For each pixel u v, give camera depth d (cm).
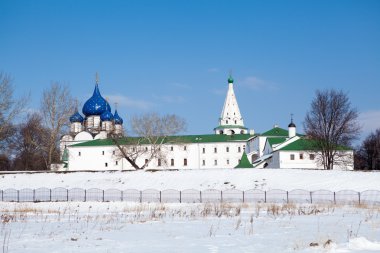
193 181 7200
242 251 1566
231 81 16812
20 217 3228
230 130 16412
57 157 10825
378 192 5978
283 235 1998
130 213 3622
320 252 1509
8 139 9638
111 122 14038
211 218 3027
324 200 5262
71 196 6219
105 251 1599
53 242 1847
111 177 7700
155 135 10025
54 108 9138
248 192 6203
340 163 9569
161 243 1795
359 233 2019
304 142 10825
